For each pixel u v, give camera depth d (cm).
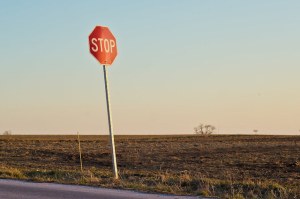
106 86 1717
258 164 3966
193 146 7419
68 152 5816
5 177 1728
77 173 1911
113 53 1738
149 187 1415
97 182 1541
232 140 10369
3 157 5000
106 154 5394
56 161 4538
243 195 1436
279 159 4509
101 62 1702
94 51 1689
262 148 6525
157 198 1194
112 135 1730
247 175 3009
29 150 6078
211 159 4647
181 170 3400
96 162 4400
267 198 1353
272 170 3434
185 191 1366
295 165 3825
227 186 1686
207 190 1375
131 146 7619
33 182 1555
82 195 1241
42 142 8838
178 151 6050
